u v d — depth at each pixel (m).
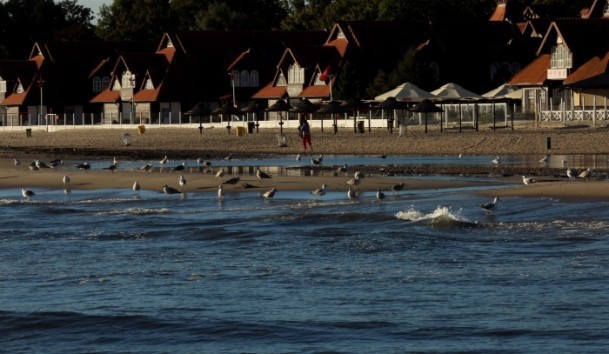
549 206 68.19
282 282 49.81
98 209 75.75
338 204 73.19
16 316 44.50
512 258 53.44
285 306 45.28
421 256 54.62
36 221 70.62
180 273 52.50
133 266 54.62
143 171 102.25
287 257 55.62
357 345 39.62
